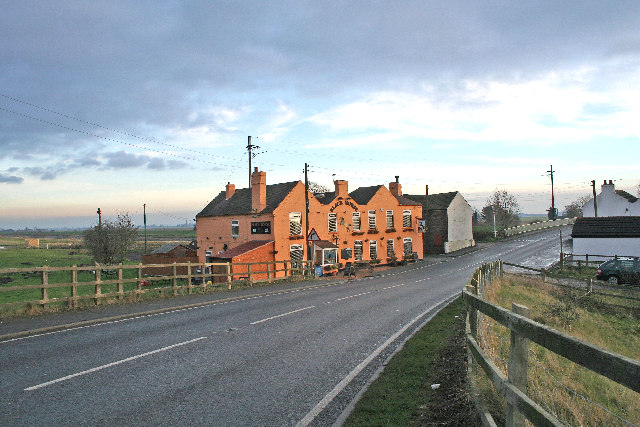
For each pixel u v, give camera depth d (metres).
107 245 44.38
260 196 37.34
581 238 41.97
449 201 60.62
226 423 5.99
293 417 6.22
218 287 22.84
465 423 5.36
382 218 47.94
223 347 10.26
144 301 17.64
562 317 16.94
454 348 9.39
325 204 41.16
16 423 5.86
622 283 29.33
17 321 12.82
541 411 3.09
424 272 38.50
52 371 8.18
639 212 55.44
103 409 6.39
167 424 5.92
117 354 9.46
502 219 80.75
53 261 53.09
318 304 18.03
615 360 2.37
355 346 10.58
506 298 20.11
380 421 5.88
